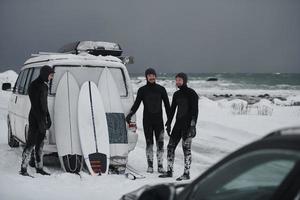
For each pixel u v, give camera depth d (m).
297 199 2.33
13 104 11.12
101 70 9.47
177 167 9.73
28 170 8.74
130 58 10.70
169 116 8.63
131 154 11.29
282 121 17.08
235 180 2.95
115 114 9.04
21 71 11.37
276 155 2.54
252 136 13.98
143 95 8.97
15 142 11.57
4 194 6.84
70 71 9.23
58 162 9.88
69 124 8.69
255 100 33.47
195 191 3.05
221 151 11.80
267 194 3.00
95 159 8.45
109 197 6.88
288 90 53.25
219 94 42.84
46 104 8.09
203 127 15.59
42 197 6.73
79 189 7.32
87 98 8.92
